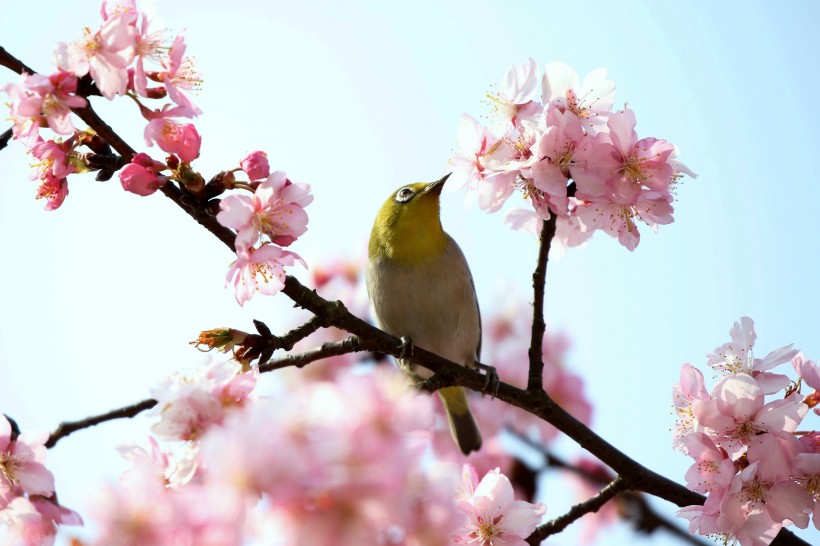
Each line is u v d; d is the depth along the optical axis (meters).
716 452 8.11
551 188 9.21
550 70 9.84
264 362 9.08
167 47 7.81
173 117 7.81
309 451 5.04
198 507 5.22
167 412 6.17
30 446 7.66
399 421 5.24
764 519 7.88
